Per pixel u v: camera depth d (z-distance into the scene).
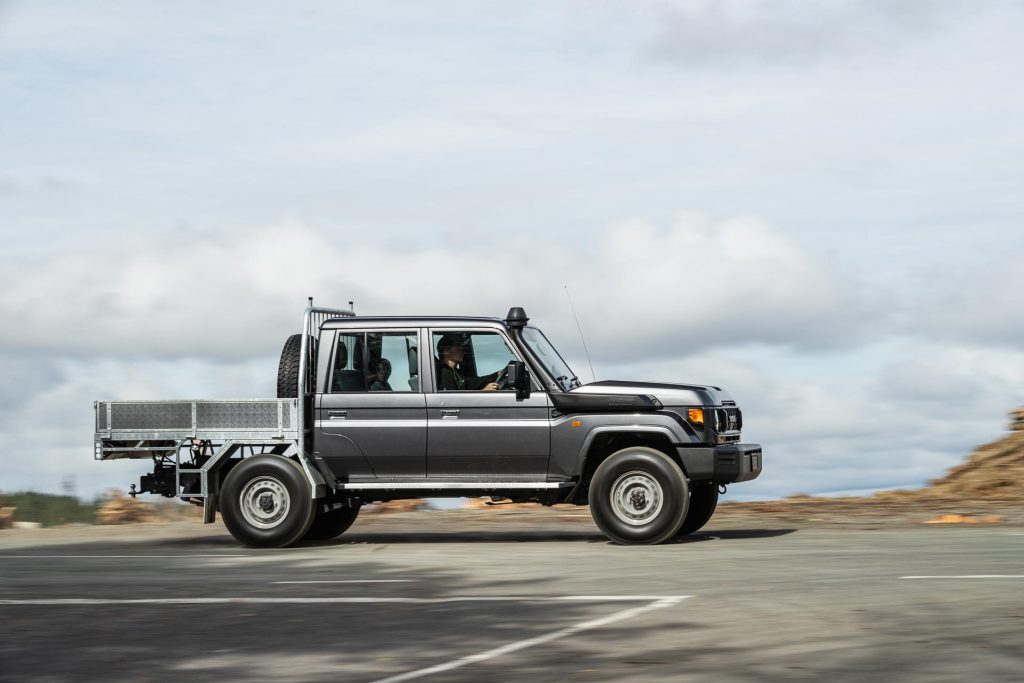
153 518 19.31
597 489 13.20
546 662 7.08
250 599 9.66
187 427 13.93
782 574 10.40
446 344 13.72
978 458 20.22
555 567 11.27
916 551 12.02
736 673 6.68
